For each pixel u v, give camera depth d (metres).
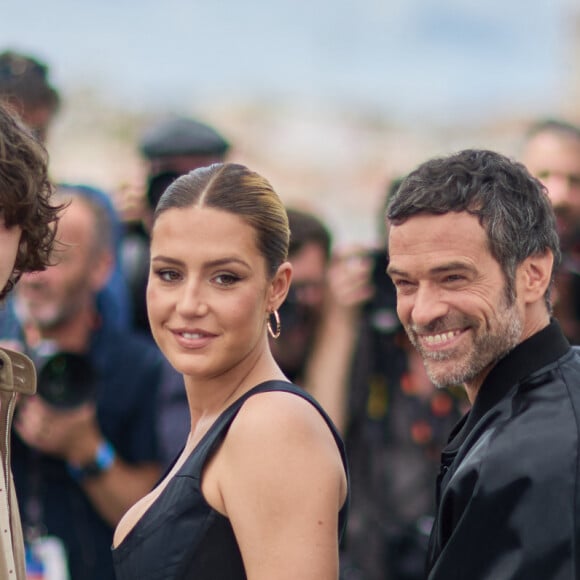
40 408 4.69
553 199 5.59
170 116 6.12
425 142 20.78
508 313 3.00
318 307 5.68
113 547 3.02
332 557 2.77
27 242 3.12
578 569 2.74
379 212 5.80
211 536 2.82
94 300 5.04
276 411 2.82
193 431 3.08
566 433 2.85
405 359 5.69
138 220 5.85
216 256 2.87
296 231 5.61
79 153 15.89
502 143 18.66
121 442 5.00
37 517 4.79
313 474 2.78
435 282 3.00
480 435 2.99
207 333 2.89
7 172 2.91
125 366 5.02
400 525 5.57
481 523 2.82
